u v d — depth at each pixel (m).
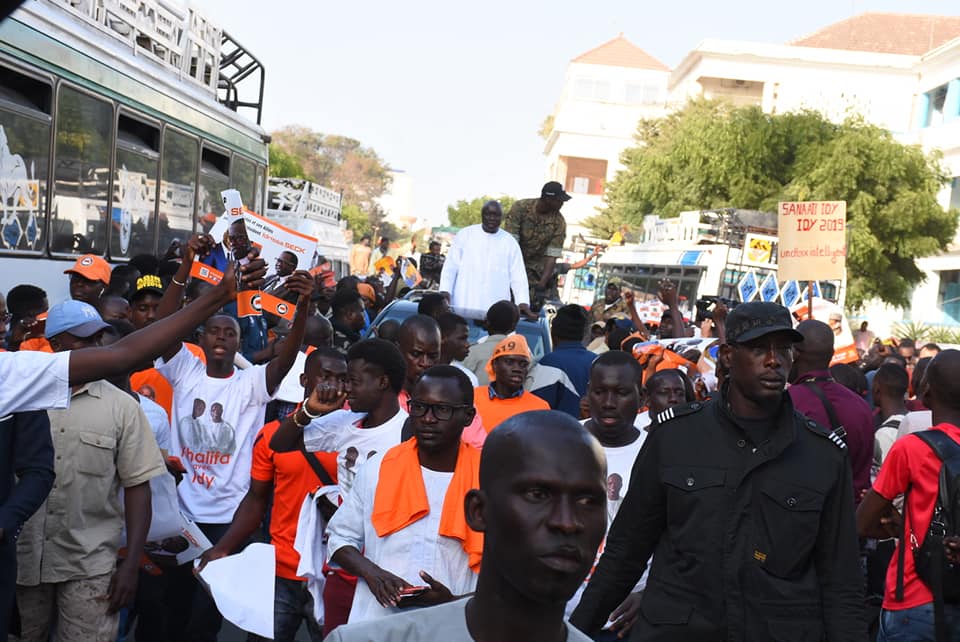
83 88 9.82
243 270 3.21
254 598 4.73
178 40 12.98
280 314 5.45
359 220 95.75
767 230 22.64
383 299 17.47
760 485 3.66
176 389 6.25
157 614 5.78
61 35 9.34
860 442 5.89
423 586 3.94
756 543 3.62
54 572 4.79
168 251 11.05
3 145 8.36
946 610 4.61
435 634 1.96
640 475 3.88
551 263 10.96
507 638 1.92
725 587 3.62
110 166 10.52
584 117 82.50
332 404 5.00
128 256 11.16
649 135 57.28
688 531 3.70
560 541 1.82
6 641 4.31
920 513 4.68
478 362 8.49
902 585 4.75
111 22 10.91
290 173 57.34
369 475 4.18
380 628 1.96
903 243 33.53
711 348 8.11
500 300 9.11
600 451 1.88
